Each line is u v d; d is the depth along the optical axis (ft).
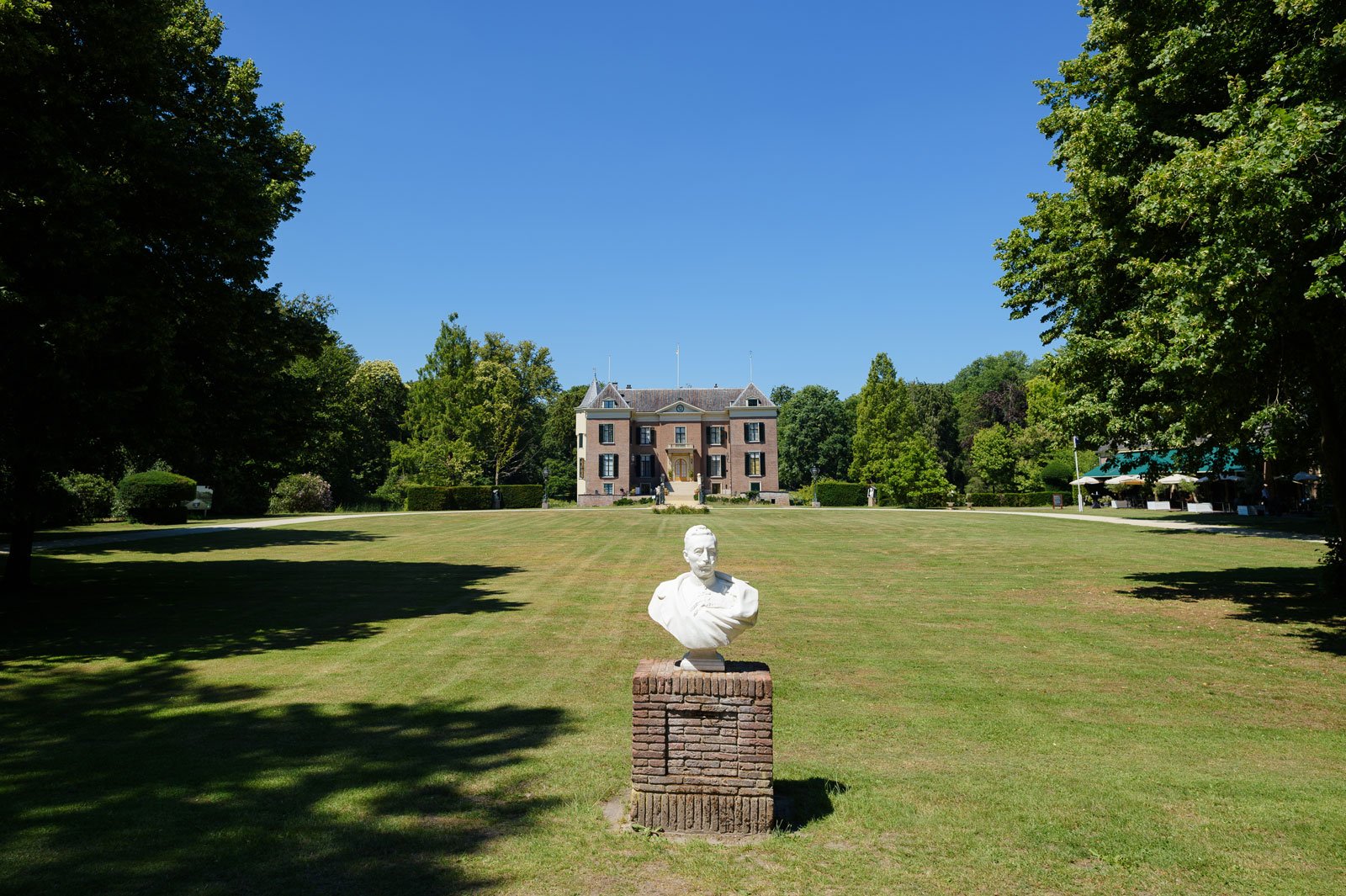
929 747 25.73
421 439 252.83
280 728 27.48
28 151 42.04
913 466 222.69
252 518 159.33
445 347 259.39
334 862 17.43
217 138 58.44
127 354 43.60
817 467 247.70
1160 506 185.78
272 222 53.67
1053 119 63.05
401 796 21.21
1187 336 38.17
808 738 26.68
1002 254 65.62
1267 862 17.60
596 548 98.22
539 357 332.60
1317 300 38.09
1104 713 29.73
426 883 16.52
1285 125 34.86
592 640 42.78
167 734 26.68
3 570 70.23
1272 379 46.21
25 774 22.81
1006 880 16.75
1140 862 17.60
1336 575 55.11
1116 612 51.08
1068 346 55.11
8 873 16.66
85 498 130.31
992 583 65.36
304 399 63.98
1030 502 220.23
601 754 24.70
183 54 59.57
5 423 42.68
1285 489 144.56
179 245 49.70
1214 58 43.55
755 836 18.80
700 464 283.59
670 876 16.90
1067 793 21.61
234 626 46.68
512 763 23.80
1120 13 51.83
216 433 58.18
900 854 17.95
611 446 278.46
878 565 79.36
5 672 35.58
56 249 41.57
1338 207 34.35
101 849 17.90
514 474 313.73
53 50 40.45
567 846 18.25
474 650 40.27
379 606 54.19
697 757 19.16
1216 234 38.58
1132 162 49.39
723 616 19.38
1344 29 33.42
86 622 47.70
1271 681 34.35
